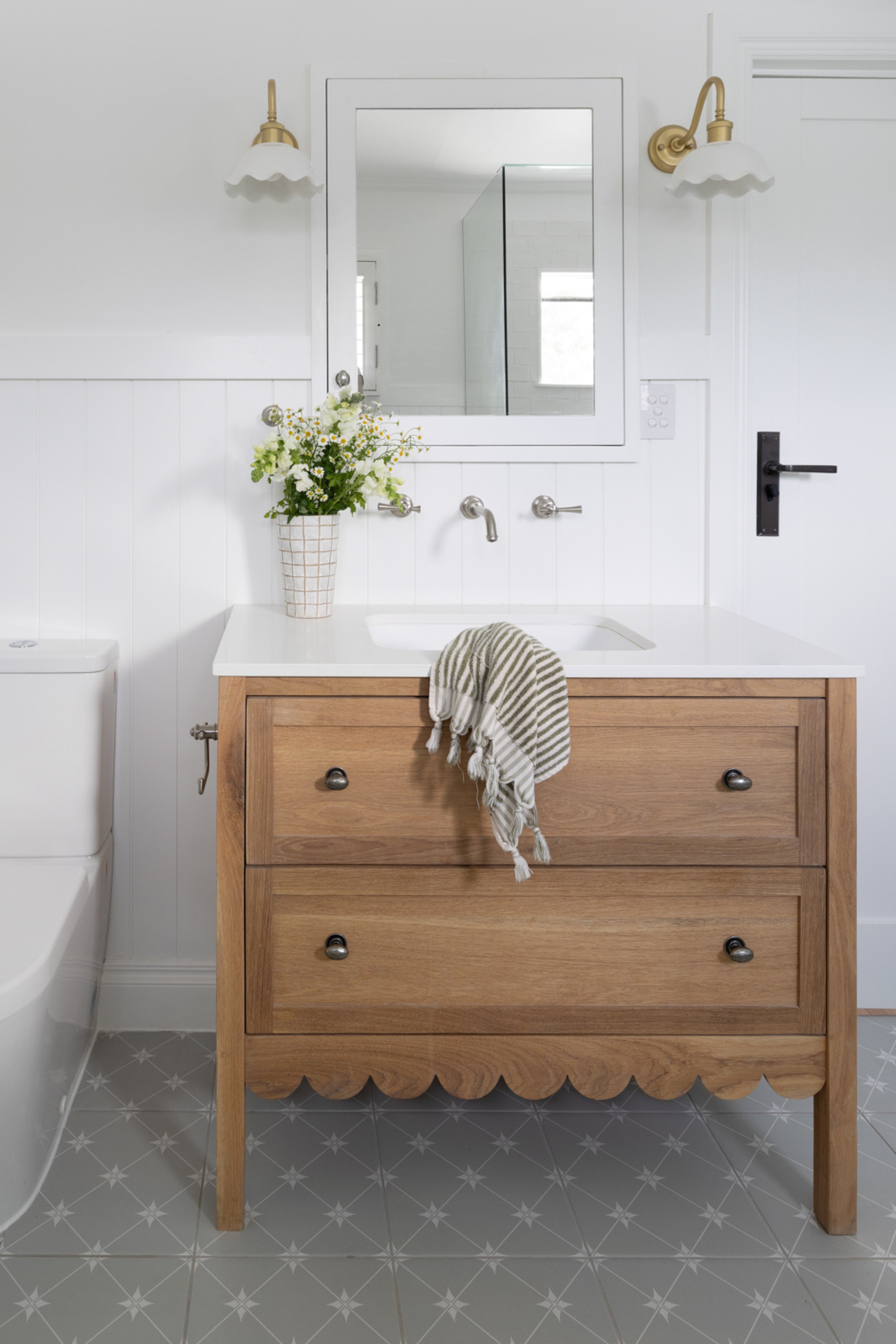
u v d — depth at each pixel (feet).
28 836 6.03
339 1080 4.79
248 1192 5.14
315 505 5.96
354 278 6.43
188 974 6.79
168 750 6.69
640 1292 4.50
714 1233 4.90
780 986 4.84
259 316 6.44
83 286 6.38
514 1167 5.40
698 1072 4.85
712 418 6.66
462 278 6.48
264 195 6.04
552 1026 4.79
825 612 7.00
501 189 6.44
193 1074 6.22
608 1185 5.26
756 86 6.62
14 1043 4.47
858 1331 4.30
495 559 6.70
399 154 6.40
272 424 6.35
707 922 4.79
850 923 4.79
